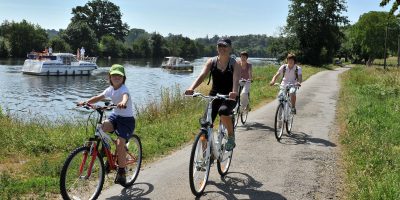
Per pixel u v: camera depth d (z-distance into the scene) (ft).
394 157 24.12
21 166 23.18
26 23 294.87
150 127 32.96
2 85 125.29
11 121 37.99
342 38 253.85
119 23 427.74
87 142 16.83
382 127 33.42
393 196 17.46
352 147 26.53
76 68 173.27
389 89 63.36
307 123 36.91
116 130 17.94
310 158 24.89
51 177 20.70
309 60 227.61
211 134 18.49
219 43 18.63
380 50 275.18
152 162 23.77
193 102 47.16
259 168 22.62
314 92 65.87
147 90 115.55
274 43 241.35
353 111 40.68
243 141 29.09
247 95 35.53
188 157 24.95
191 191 18.21
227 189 19.25
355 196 18.21
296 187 19.76
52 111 77.61
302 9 226.58
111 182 19.84
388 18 65.98
